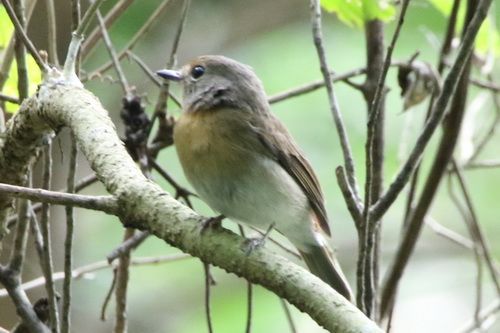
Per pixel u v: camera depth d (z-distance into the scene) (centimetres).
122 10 984
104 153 671
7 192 639
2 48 939
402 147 1094
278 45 1928
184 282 1897
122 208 654
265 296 1852
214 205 959
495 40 1139
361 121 1800
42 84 731
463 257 2020
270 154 965
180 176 1647
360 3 1004
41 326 812
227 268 652
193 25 1841
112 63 996
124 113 957
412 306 2030
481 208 1955
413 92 1013
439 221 1981
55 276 962
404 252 981
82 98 710
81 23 741
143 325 1845
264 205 958
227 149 937
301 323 1788
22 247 810
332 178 1808
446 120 980
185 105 998
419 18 1759
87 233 1762
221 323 1838
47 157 773
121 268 902
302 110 1823
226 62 999
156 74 1032
